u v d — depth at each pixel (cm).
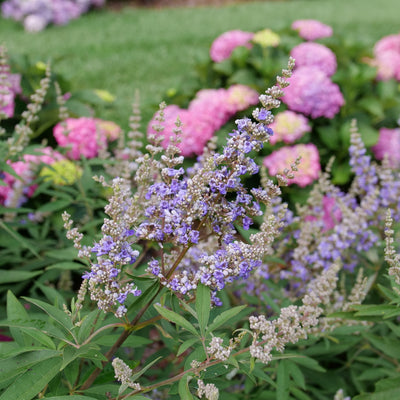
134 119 350
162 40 1260
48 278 321
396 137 554
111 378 213
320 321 252
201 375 180
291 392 286
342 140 551
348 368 315
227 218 180
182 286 181
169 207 182
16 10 1401
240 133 179
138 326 198
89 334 204
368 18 1541
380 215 327
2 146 326
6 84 322
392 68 681
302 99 538
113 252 179
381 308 214
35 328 190
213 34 1325
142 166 210
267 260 295
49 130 551
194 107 509
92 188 348
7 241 337
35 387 182
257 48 671
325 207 410
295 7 1738
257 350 175
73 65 1048
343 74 622
